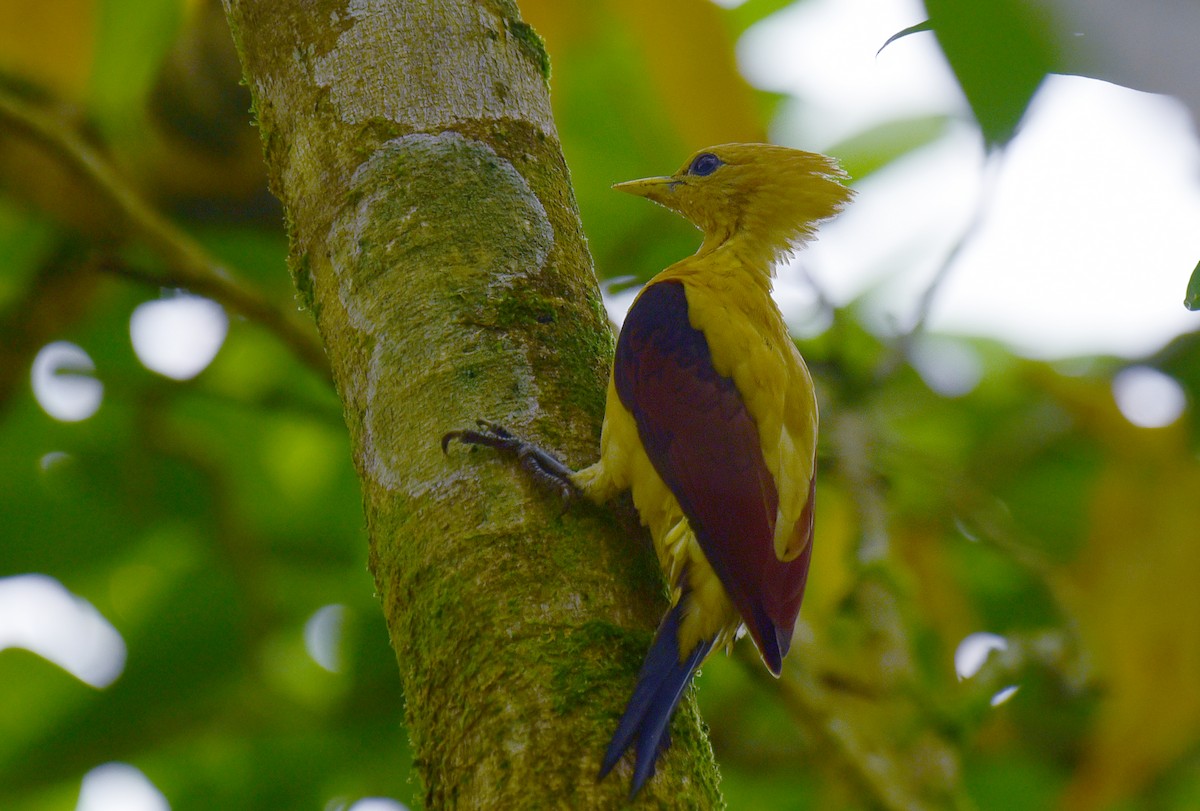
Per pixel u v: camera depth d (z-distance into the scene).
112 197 11.77
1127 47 5.29
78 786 13.87
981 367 15.49
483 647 5.82
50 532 14.48
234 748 13.97
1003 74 6.39
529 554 6.11
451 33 7.56
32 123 11.79
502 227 7.04
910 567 12.17
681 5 10.07
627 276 15.24
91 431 14.87
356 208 7.12
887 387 13.17
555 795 5.38
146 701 13.80
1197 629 11.44
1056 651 11.61
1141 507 12.01
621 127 14.34
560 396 6.73
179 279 11.79
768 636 6.96
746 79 10.26
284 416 15.20
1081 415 13.00
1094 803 11.55
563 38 11.05
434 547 6.20
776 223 9.48
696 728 6.29
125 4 10.23
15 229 14.20
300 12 7.68
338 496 15.12
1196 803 13.09
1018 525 15.14
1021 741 13.56
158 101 12.86
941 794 9.76
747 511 7.37
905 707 10.12
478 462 6.35
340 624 14.79
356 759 13.87
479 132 7.32
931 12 6.34
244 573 14.15
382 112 7.30
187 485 14.54
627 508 7.14
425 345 6.66
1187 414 12.85
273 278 15.12
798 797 13.88
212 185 13.80
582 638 5.88
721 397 7.71
